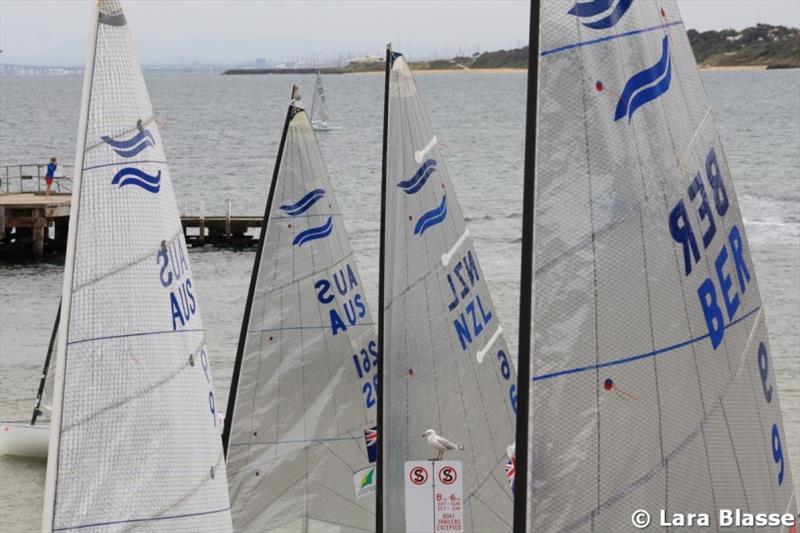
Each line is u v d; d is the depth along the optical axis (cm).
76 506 1925
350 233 11462
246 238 11394
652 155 1355
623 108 1331
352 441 3538
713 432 1387
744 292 1486
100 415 1950
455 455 2886
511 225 11962
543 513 1271
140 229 2002
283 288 3494
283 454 3481
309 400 3509
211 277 9475
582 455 1284
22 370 6519
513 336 7006
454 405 2906
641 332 1322
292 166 3506
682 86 1426
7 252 10969
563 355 1287
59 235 11331
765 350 1523
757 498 1438
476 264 3041
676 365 1349
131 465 1969
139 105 2020
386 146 2880
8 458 5284
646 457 1317
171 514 2008
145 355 1992
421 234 2884
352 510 3538
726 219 1473
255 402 3472
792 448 4969
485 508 2939
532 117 1298
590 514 1288
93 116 1977
